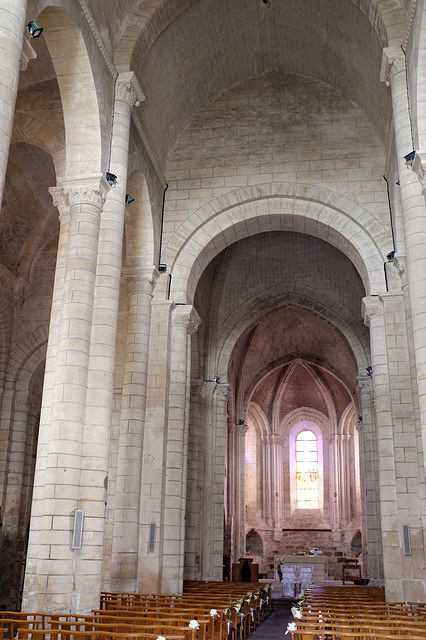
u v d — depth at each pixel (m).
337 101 22.97
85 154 15.27
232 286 31.66
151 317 21.00
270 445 45.69
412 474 18.53
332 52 21.28
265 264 31.75
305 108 23.09
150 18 17.59
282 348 41.00
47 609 12.03
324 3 19.06
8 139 9.73
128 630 10.52
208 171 22.81
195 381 29.47
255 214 22.27
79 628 10.70
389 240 20.89
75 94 15.32
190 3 18.67
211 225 22.33
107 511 22.33
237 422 38.34
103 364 14.34
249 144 22.94
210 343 30.47
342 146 22.33
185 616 11.66
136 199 20.53
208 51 21.47
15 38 10.04
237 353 38.41
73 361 13.53
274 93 23.52
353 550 41.78
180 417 20.50
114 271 15.12
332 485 44.31
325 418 46.19
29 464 24.59
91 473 13.53
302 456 45.94
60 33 14.61
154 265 20.62
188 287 21.97
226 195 22.38
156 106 20.70
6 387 24.23
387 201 21.39
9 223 23.42
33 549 12.89
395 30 16.03
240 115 23.41
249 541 43.75
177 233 22.16
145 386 19.34
